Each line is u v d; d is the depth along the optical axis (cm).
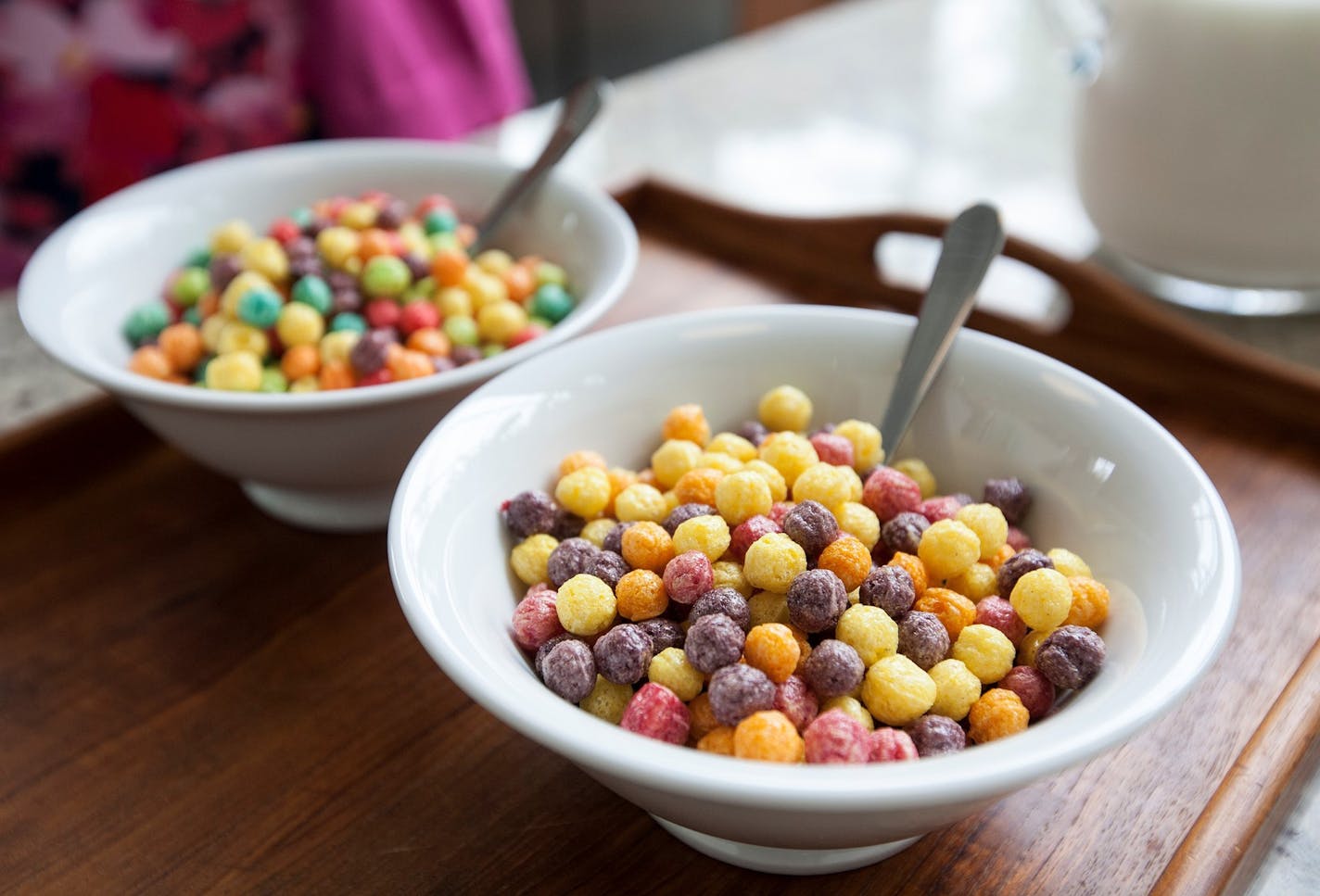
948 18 84
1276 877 33
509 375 36
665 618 33
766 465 35
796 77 73
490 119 69
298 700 36
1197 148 43
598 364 37
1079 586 32
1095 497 34
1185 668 28
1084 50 47
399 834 32
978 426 37
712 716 31
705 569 32
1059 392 36
